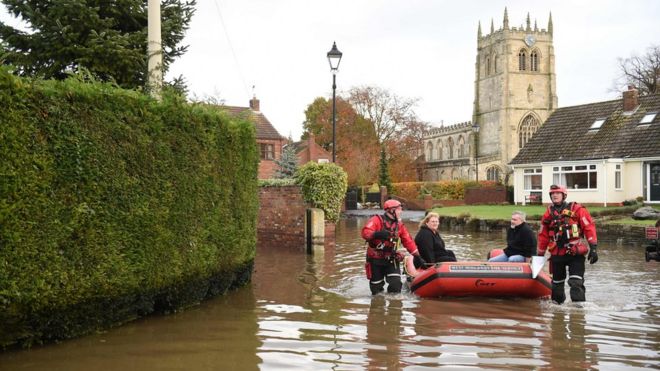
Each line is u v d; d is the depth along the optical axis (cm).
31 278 556
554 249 892
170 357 588
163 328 702
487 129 7938
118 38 1116
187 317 768
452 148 8631
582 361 583
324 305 865
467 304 881
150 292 736
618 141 3397
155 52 957
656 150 3152
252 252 1056
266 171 4381
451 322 759
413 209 4838
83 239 616
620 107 3644
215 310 817
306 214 1619
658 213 2327
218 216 886
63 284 593
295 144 6056
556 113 4000
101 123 646
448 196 5012
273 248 1706
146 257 708
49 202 575
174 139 770
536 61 7706
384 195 5088
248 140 1016
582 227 888
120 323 707
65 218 593
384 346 638
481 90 8044
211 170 865
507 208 3353
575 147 3597
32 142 559
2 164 527
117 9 1205
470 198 4356
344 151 6438
